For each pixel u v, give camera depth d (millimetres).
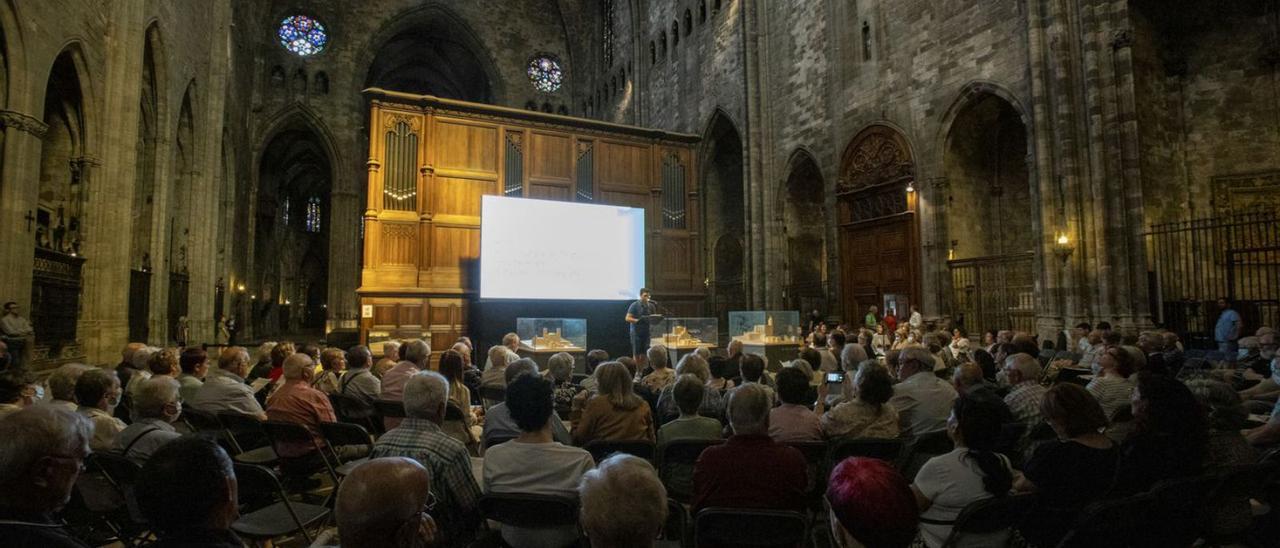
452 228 21766
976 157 19875
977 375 6449
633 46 35312
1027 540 3982
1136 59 16719
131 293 18781
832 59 22984
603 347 22094
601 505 2072
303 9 39250
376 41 40625
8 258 12781
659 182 25672
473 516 4422
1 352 7621
